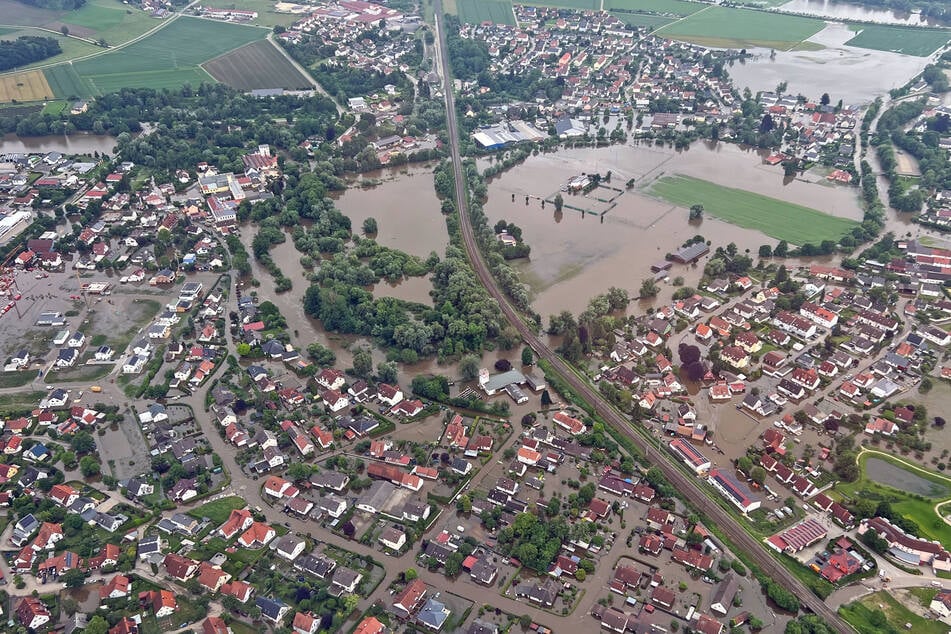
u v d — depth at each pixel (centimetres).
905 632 18600
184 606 19338
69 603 19338
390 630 18600
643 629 18538
